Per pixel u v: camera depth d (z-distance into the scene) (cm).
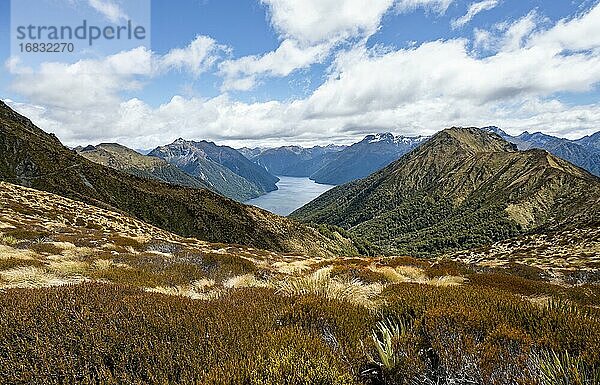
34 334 436
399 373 401
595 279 2311
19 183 11150
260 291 807
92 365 384
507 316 546
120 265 1698
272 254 4559
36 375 362
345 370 382
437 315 530
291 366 364
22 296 605
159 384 354
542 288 1392
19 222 3484
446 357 412
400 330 527
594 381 349
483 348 423
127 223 6231
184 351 408
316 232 19038
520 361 396
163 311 543
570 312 539
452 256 9269
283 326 510
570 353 434
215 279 1530
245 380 349
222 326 484
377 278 1370
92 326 468
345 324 530
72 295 628
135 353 402
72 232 3409
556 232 8256
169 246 3019
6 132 12550
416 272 1769
